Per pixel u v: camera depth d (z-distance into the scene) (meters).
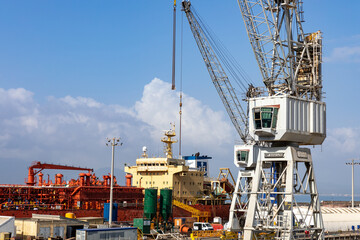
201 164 155.62
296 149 82.06
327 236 113.25
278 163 87.44
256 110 82.56
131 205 123.50
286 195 79.50
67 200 117.50
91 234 76.62
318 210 83.38
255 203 81.88
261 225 80.50
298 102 83.19
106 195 122.50
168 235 102.19
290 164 80.75
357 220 135.88
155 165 132.62
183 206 127.12
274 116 81.44
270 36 90.38
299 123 82.81
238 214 128.25
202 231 102.44
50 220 84.88
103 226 91.94
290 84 88.06
